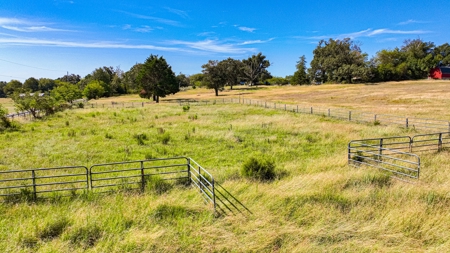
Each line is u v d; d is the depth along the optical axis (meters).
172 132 19.22
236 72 103.00
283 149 14.13
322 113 28.73
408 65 91.88
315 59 104.19
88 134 18.92
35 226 6.16
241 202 7.43
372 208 6.83
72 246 5.62
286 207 7.04
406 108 32.94
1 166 11.57
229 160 12.58
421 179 8.83
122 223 6.38
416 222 6.14
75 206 7.42
